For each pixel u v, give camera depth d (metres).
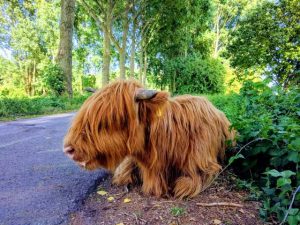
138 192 2.13
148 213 1.80
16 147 4.03
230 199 2.00
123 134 1.77
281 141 2.23
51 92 15.62
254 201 1.98
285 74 14.42
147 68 31.31
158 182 2.03
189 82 26.12
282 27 15.61
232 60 17.67
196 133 2.12
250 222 1.71
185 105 2.20
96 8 23.48
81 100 15.32
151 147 1.93
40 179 2.54
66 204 2.00
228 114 3.54
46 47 38.31
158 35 27.36
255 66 15.71
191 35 29.22
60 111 11.91
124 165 2.29
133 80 1.91
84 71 43.06
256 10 16.62
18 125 6.79
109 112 1.74
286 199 1.75
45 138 4.84
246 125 2.39
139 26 26.64
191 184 2.02
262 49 15.62
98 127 1.73
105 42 22.08
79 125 1.75
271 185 2.16
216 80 25.61
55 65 15.70
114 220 1.74
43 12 34.69
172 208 1.84
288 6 15.34
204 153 2.11
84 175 2.62
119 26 28.03
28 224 1.73
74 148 1.72
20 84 37.62
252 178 2.39
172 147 2.01
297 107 2.86
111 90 1.81
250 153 2.32
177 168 2.09
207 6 27.11
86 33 32.81
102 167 1.86
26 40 36.22
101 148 1.73
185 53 28.33
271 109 2.96
